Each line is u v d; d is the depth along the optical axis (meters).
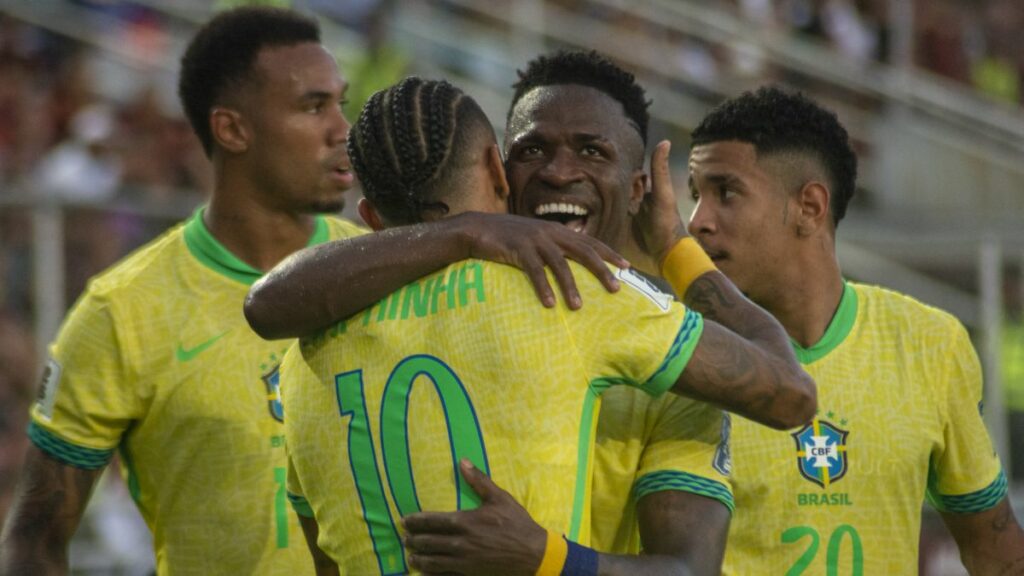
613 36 37.56
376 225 10.05
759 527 11.68
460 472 8.97
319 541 9.86
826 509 11.71
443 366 9.12
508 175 10.49
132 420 12.97
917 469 11.88
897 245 29.30
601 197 10.33
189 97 13.70
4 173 29.56
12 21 31.69
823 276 12.21
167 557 12.99
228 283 13.19
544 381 8.95
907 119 38.84
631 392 9.73
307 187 13.41
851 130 38.34
